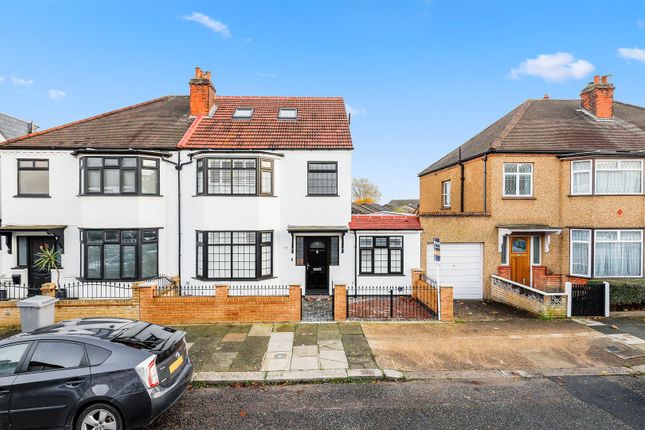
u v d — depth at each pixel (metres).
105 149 12.62
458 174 17.05
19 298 12.31
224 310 10.32
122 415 4.80
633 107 17.20
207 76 15.96
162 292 11.15
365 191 63.59
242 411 5.83
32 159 13.23
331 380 6.91
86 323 5.80
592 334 9.27
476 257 13.99
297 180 13.64
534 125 15.29
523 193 14.07
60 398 4.77
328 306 12.16
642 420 5.53
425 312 11.39
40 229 12.70
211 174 13.00
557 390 6.50
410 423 5.46
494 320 10.59
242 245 13.04
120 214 12.69
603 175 13.24
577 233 13.60
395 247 13.77
